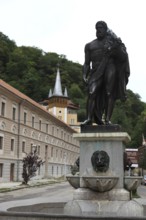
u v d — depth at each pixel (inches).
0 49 4072.3
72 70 5260.8
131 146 3843.5
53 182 2027.6
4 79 3949.3
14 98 1963.6
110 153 303.4
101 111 328.2
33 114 2292.1
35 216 233.1
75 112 4552.2
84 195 295.9
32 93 4252.0
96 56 328.5
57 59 5236.2
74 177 305.4
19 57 4237.2
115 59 327.3
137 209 284.0
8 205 307.7
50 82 4808.1
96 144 306.7
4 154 1831.9
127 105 4355.3
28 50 5137.8
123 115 3905.0
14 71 4116.6
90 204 290.8
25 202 343.0
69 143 3353.8
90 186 289.9
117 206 288.5
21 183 1739.7
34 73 4419.3
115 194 293.0
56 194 1102.4
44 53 5438.0
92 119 322.7
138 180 300.8
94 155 302.8
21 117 2073.1
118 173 300.2
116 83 329.1
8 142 1892.2
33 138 2277.3
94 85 322.3
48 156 2620.6
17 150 2009.1
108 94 320.2
